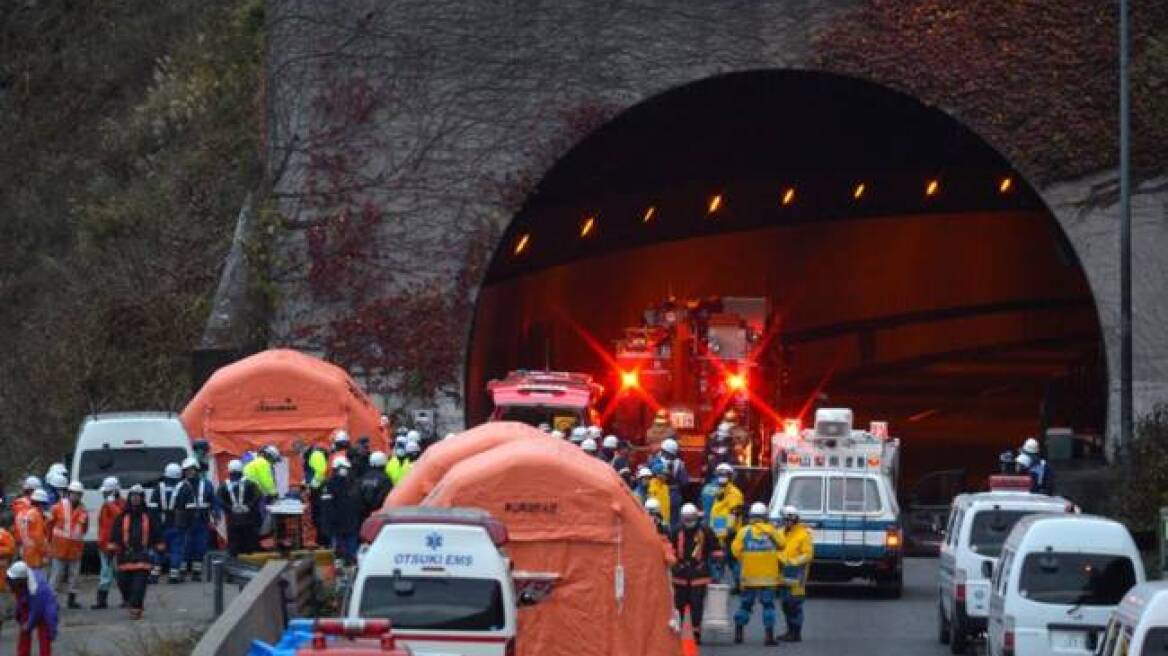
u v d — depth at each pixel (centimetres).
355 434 12950
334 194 15838
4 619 10475
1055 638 8369
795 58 15675
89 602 10869
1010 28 15462
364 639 5616
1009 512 9788
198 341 17350
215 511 11625
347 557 11281
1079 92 15400
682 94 16300
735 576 12219
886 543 12125
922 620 11300
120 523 10250
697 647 10169
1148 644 6394
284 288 15875
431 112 15838
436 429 15712
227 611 7675
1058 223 15462
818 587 12988
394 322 15762
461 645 7300
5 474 16412
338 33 15875
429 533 7381
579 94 15788
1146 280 15288
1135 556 8419
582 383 15400
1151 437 14175
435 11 15838
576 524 8700
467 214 15825
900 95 15762
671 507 12325
